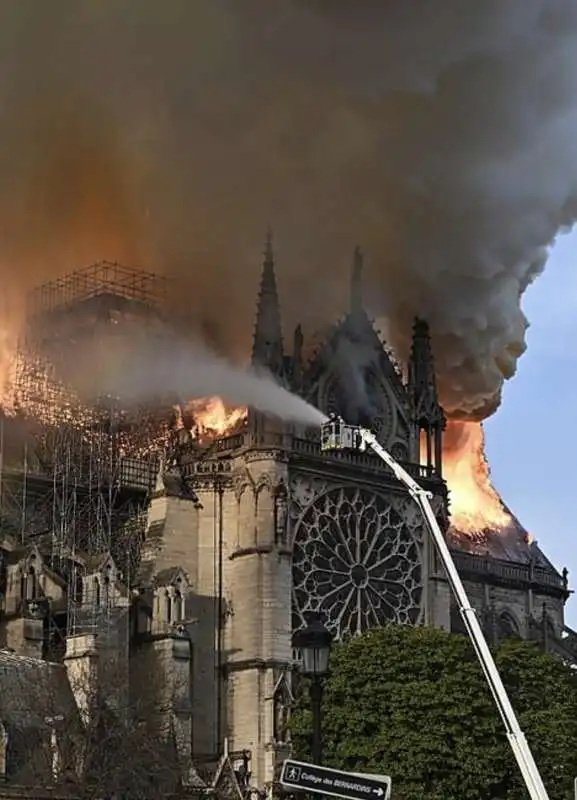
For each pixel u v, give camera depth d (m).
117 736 100.44
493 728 104.69
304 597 133.88
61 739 98.50
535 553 176.25
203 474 135.50
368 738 105.44
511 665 108.88
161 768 103.19
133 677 120.19
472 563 159.12
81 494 138.88
